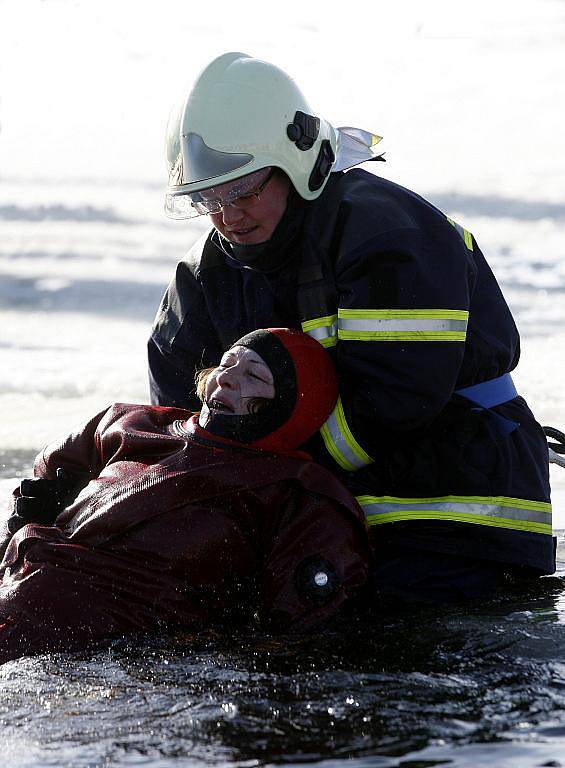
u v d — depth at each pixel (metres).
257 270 11.16
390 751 7.43
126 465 10.36
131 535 9.84
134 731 7.79
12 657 9.28
